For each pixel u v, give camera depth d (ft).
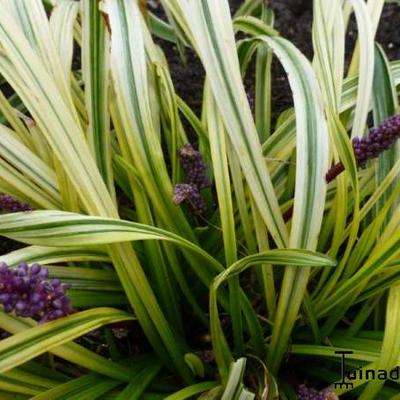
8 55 2.10
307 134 2.15
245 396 1.99
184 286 2.30
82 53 2.27
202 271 2.27
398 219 2.19
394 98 2.40
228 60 2.17
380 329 2.33
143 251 2.33
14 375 2.13
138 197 2.19
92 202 2.09
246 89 3.00
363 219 2.40
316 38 2.27
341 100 2.39
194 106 2.97
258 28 2.42
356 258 2.26
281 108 2.97
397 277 2.20
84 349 2.13
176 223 2.23
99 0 2.25
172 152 2.32
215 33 2.18
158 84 2.38
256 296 2.40
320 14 2.28
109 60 2.26
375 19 2.44
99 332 2.37
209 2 2.19
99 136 2.26
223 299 2.29
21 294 1.84
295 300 2.16
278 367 2.27
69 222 1.99
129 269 2.12
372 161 2.38
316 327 2.26
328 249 2.47
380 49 2.48
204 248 2.41
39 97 2.09
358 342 2.26
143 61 2.18
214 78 2.16
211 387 2.15
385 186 2.20
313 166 2.14
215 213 2.41
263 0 2.80
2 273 1.82
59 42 2.38
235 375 1.97
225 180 2.16
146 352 2.37
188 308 2.43
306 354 2.32
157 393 2.26
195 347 2.40
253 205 2.21
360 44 2.36
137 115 2.17
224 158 2.18
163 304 2.31
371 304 2.27
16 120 2.40
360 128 2.31
